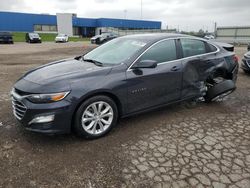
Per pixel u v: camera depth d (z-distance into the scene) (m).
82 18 66.88
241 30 28.88
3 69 9.70
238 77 8.32
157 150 3.46
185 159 3.25
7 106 5.04
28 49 21.86
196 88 4.89
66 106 3.34
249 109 5.16
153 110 4.72
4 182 2.77
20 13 58.88
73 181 2.81
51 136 3.78
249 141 3.77
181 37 4.71
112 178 2.86
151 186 2.74
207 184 2.78
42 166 3.06
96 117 3.69
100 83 3.59
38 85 3.40
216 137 3.88
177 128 4.16
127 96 3.90
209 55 5.07
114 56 4.26
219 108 5.17
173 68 4.40
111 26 68.06
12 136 3.77
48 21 62.91
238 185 2.77
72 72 3.71
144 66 3.86
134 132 3.99
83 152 3.38
